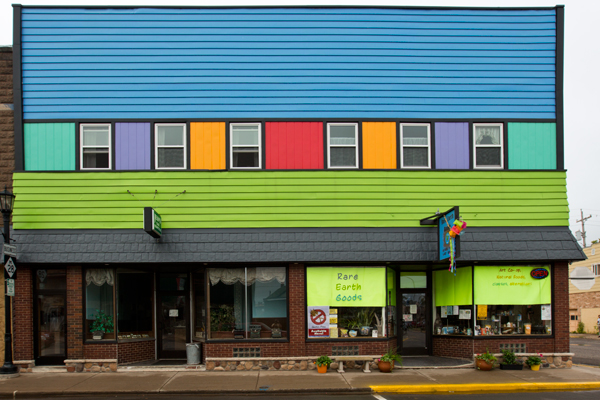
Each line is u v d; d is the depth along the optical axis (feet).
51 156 38.81
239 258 37.47
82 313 37.52
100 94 39.32
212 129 39.45
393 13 40.88
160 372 36.88
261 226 38.73
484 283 39.37
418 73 40.60
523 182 40.29
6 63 40.50
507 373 36.29
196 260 37.27
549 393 31.86
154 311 41.55
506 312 39.42
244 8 40.27
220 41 40.06
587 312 98.73
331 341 37.88
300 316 37.96
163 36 39.93
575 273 49.98
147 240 37.88
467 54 40.91
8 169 39.40
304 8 40.57
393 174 39.68
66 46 39.47
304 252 37.88
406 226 39.29
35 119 38.93
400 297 43.32
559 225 40.06
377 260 38.09
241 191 39.01
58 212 38.19
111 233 38.11
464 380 33.81
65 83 39.24
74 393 31.01
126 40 39.75
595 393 31.83
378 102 40.19
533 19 41.29
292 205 39.01
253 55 40.09
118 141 39.09
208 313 38.11
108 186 38.65
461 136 40.45
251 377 34.91
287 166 39.55
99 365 37.24
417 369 37.65
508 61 41.01
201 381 33.65
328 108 39.99
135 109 39.32
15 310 37.29
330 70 40.27
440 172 39.86
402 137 40.34
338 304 38.45
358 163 39.83
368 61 40.42
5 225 35.68
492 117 40.63
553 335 39.17
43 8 39.58
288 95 39.93
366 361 36.78
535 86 41.01
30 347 37.29
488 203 39.83
